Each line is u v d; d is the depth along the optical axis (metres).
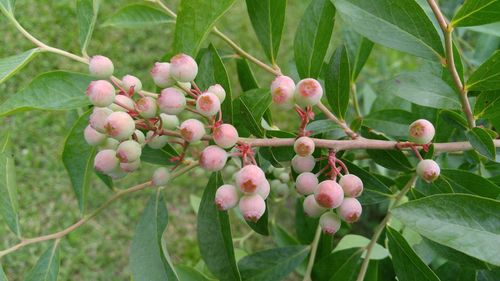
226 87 0.25
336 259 0.31
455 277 0.29
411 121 0.32
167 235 0.73
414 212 0.21
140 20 0.36
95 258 0.70
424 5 0.31
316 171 0.26
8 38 0.80
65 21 0.83
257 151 0.28
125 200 0.74
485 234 0.20
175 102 0.22
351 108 0.50
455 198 0.21
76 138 0.28
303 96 0.22
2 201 0.28
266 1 0.29
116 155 0.22
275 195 0.37
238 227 0.73
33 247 0.69
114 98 0.22
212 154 0.22
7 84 0.76
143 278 0.26
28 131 0.75
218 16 0.25
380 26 0.24
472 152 0.30
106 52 0.81
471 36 0.54
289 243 0.43
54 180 0.73
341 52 0.26
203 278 0.32
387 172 0.46
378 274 0.32
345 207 0.23
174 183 0.75
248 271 0.32
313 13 0.28
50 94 0.26
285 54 0.85
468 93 0.27
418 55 0.24
